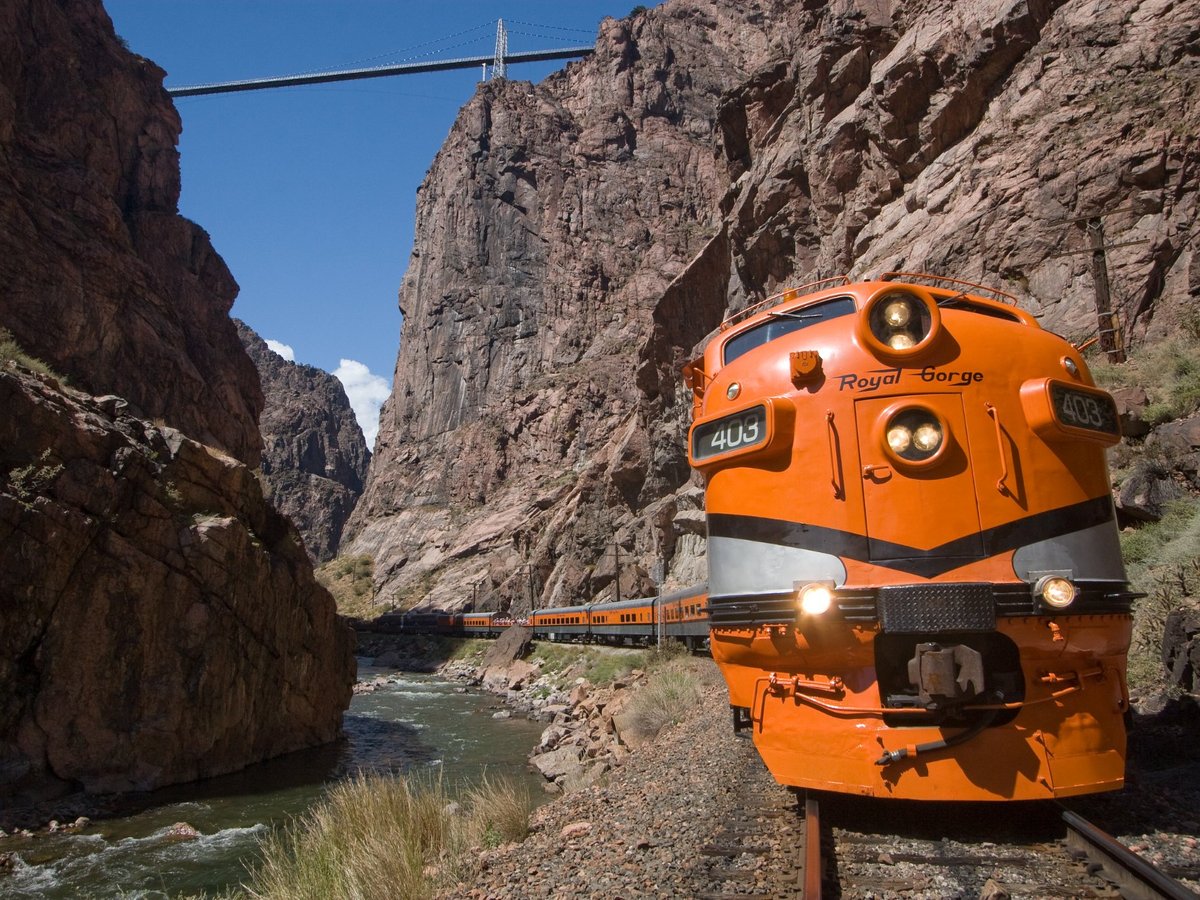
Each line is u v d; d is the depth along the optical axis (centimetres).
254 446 6216
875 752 501
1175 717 767
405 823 802
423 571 11762
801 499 545
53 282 4338
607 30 16362
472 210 15738
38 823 1345
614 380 11969
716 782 712
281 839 1242
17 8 5581
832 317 593
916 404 528
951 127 3469
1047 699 499
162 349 5006
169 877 1075
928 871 444
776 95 5350
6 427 1568
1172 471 1335
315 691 2198
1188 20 2573
